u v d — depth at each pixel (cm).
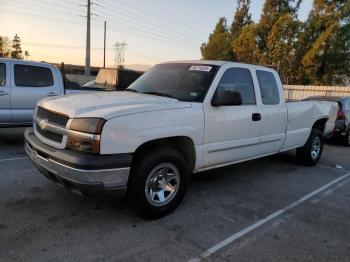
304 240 372
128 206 425
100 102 384
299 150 702
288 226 405
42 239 336
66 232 353
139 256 317
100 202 432
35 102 756
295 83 3052
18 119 738
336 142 1112
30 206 411
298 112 631
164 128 383
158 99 413
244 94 509
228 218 416
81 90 839
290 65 2942
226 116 464
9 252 310
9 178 509
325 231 398
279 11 3369
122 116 350
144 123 365
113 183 345
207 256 326
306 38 2936
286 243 362
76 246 327
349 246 364
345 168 728
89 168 329
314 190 554
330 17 2853
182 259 317
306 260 332
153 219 395
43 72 770
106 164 336
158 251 328
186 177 420
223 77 470
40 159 378
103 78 1438
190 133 416
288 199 501
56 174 354
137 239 348
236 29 4306
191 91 451
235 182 566
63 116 361
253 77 526
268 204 474
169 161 395
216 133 454
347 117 1042
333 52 2850
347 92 1934
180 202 424
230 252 336
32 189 466
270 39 3012
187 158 441
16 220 372
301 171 672
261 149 550
